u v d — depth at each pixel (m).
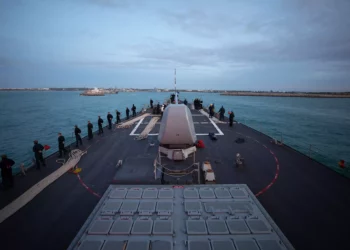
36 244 5.30
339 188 7.89
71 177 9.07
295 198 7.23
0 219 6.21
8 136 32.59
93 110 69.25
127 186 6.18
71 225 6.01
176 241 4.12
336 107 88.69
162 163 9.09
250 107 85.19
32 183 8.69
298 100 146.25
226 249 3.86
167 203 5.25
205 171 8.16
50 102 110.31
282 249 3.85
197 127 18.70
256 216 4.76
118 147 13.27
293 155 11.45
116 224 4.51
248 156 11.27
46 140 30.05
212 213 4.89
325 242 5.22
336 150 25.86
